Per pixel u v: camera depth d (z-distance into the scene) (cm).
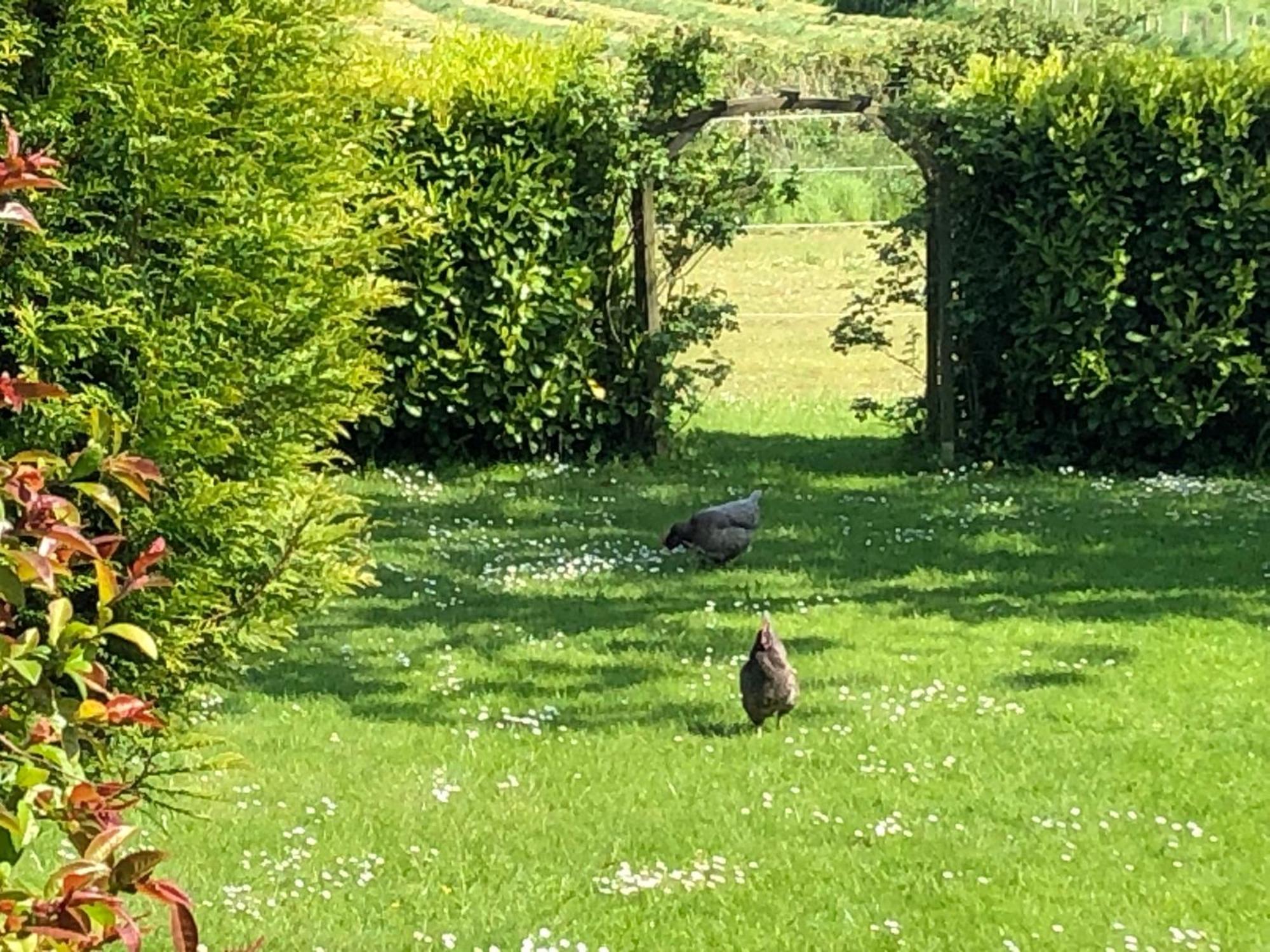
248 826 1038
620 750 1122
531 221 1684
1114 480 1664
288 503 882
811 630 1285
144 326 811
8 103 778
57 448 782
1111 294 1658
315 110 909
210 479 809
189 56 810
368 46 1013
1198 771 1102
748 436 1853
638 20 4697
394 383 1688
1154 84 1648
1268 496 1602
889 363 2259
